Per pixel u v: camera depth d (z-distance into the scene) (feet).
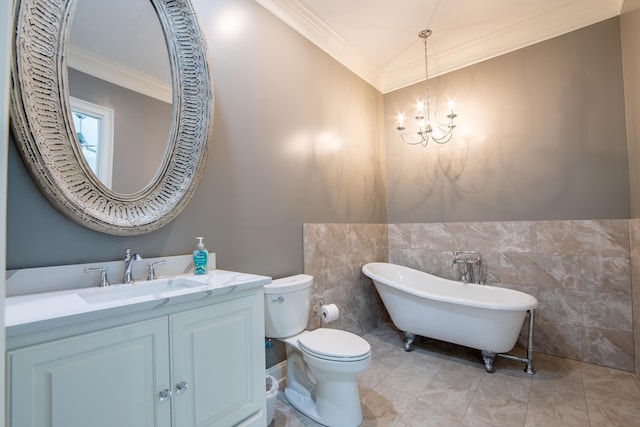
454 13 7.97
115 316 2.88
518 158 8.68
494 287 8.14
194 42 5.28
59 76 3.86
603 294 7.39
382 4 7.57
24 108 3.50
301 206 7.68
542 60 8.36
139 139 4.68
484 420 5.34
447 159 9.98
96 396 2.76
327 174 8.60
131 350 3.01
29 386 2.40
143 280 4.50
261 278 4.48
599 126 7.55
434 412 5.58
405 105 10.94
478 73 9.43
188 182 5.07
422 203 10.48
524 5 7.75
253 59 6.56
